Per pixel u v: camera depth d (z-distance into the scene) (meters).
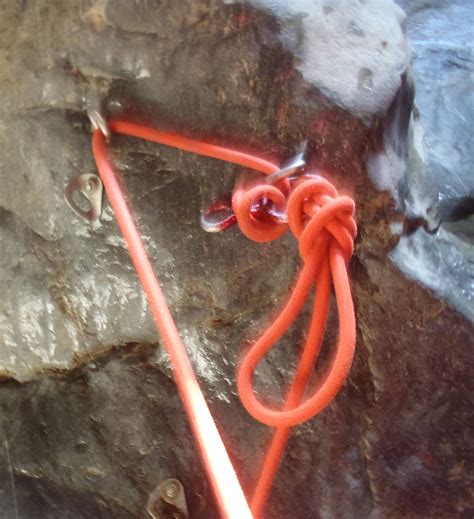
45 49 0.57
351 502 0.65
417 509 0.64
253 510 0.55
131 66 0.56
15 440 0.73
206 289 0.62
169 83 0.56
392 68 0.57
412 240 0.60
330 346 0.60
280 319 0.49
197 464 0.69
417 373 0.60
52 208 0.63
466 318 0.59
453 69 0.90
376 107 0.55
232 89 0.56
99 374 0.69
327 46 0.56
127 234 0.54
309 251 0.48
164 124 0.58
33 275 0.66
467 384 0.60
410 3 1.03
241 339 0.64
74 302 0.66
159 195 0.60
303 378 0.51
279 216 0.51
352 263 0.57
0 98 0.60
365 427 0.62
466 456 0.62
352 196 0.55
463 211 0.75
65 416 0.71
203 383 0.66
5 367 0.72
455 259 0.62
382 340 0.59
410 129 0.64
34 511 0.72
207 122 0.57
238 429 0.66
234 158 0.55
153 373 0.68
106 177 0.57
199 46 0.55
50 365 0.70
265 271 0.60
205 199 0.59
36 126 0.60
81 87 0.58
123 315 0.66
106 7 0.55
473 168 0.78
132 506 0.71
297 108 0.55
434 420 0.61
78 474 0.72
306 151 0.55
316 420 0.63
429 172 0.66
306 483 0.65
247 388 0.49
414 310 0.58
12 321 0.69
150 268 0.53
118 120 0.58
